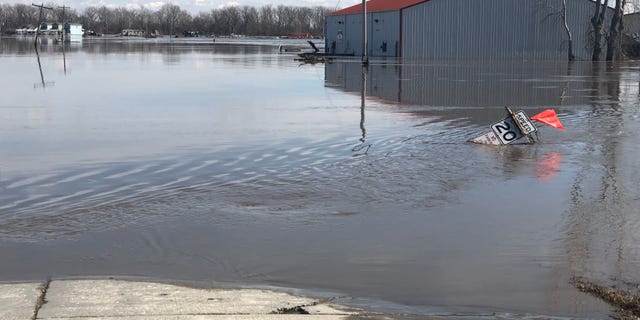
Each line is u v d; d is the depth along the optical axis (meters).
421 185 9.65
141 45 81.88
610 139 13.52
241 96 21.38
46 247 7.01
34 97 20.45
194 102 19.53
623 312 5.46
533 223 7.88
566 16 54.12
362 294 5.83
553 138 13.59
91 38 132.38
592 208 8.50
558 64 46.66
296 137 13.55
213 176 10.15
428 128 14.88
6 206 8.48
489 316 5.38
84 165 10.85
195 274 6.28
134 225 7.75
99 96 20.91
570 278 6.20
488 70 37.16
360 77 30.27
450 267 6.48
